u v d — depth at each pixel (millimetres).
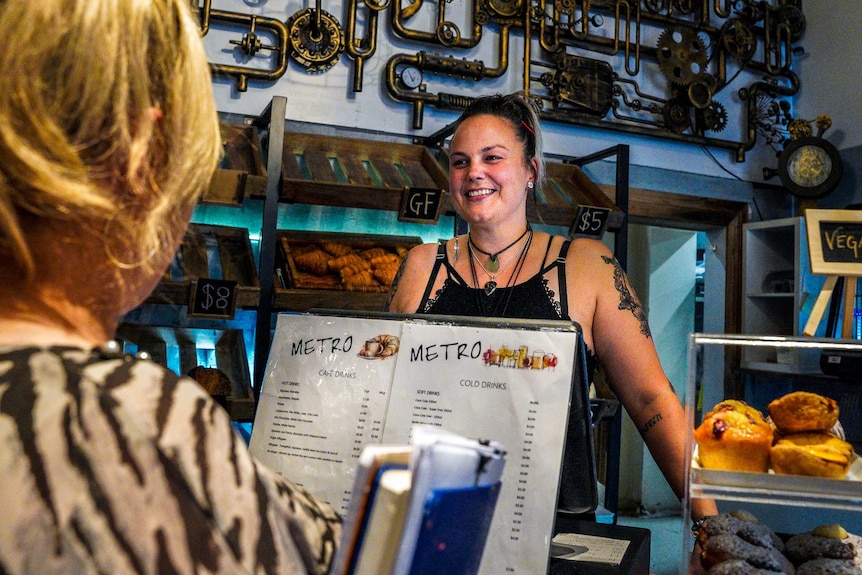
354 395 1328
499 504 1155
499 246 1873
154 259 612
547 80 4297
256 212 3568
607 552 1276
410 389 1276
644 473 5215
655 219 4727
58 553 457
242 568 503
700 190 4801
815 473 1041
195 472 504
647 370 1739
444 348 1277
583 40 4395
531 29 4305
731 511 1212
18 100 500
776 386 1583
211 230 3322
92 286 563
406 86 3973
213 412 541
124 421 492
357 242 3533
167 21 580
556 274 1806
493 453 613
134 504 478
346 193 3164
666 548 4398
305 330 1418
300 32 3783
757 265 4809
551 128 4344
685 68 4652
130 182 554
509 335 1237
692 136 4672
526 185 1908
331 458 1311
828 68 4891
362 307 3246
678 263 5391
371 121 3957
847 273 1560
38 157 497
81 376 503
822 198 4852
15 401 479
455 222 3357
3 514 449
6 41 502
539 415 1181
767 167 4988
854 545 1124
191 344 3230
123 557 468
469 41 4117
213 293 2932
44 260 539
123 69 533
